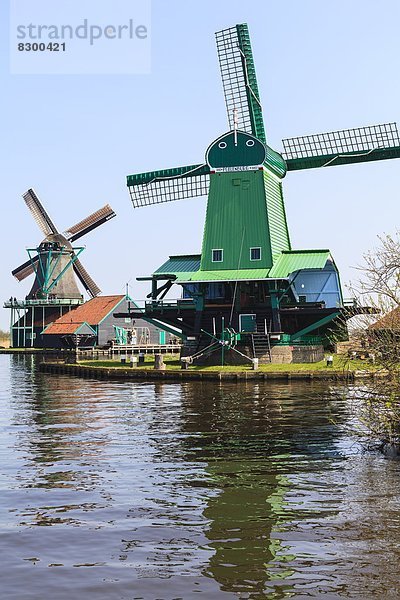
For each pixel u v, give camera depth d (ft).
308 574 32.58
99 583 31.96
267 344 160.35
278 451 60.75
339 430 71.61
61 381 153.28
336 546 35.94
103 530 39.22
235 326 169.37
